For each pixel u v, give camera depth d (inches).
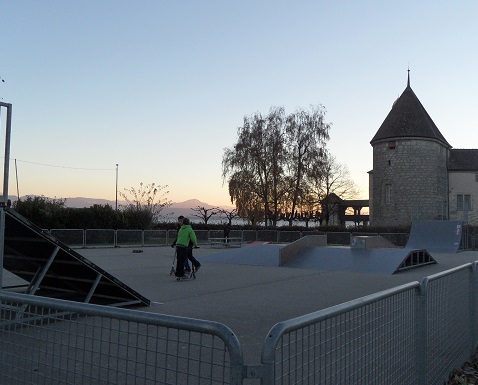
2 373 141.2
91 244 1193.4
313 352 118.0
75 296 393.7
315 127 1941.4
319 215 2273.6
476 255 1107.3
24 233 308.5
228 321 333.7
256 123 1927.9
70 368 149.5
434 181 2256.4
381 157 2336.4
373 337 147.7
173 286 518.9
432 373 197.2
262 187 1914.4
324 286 525.7
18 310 138.9
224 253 871.1
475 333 277.6
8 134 305.7
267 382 99.1
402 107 2341.3
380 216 2327.8
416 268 748.6
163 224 1717.5
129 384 170.1
